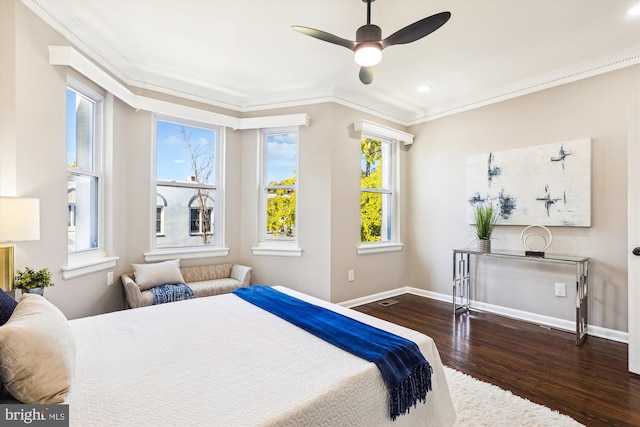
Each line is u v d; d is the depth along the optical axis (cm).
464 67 310
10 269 187
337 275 371
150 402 100
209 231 386
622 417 173
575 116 306
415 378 135
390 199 450
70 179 264
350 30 250
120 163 310
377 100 399
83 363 126
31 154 213
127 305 308
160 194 352
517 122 347
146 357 132
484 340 283
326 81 347
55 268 234
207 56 292
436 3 216
